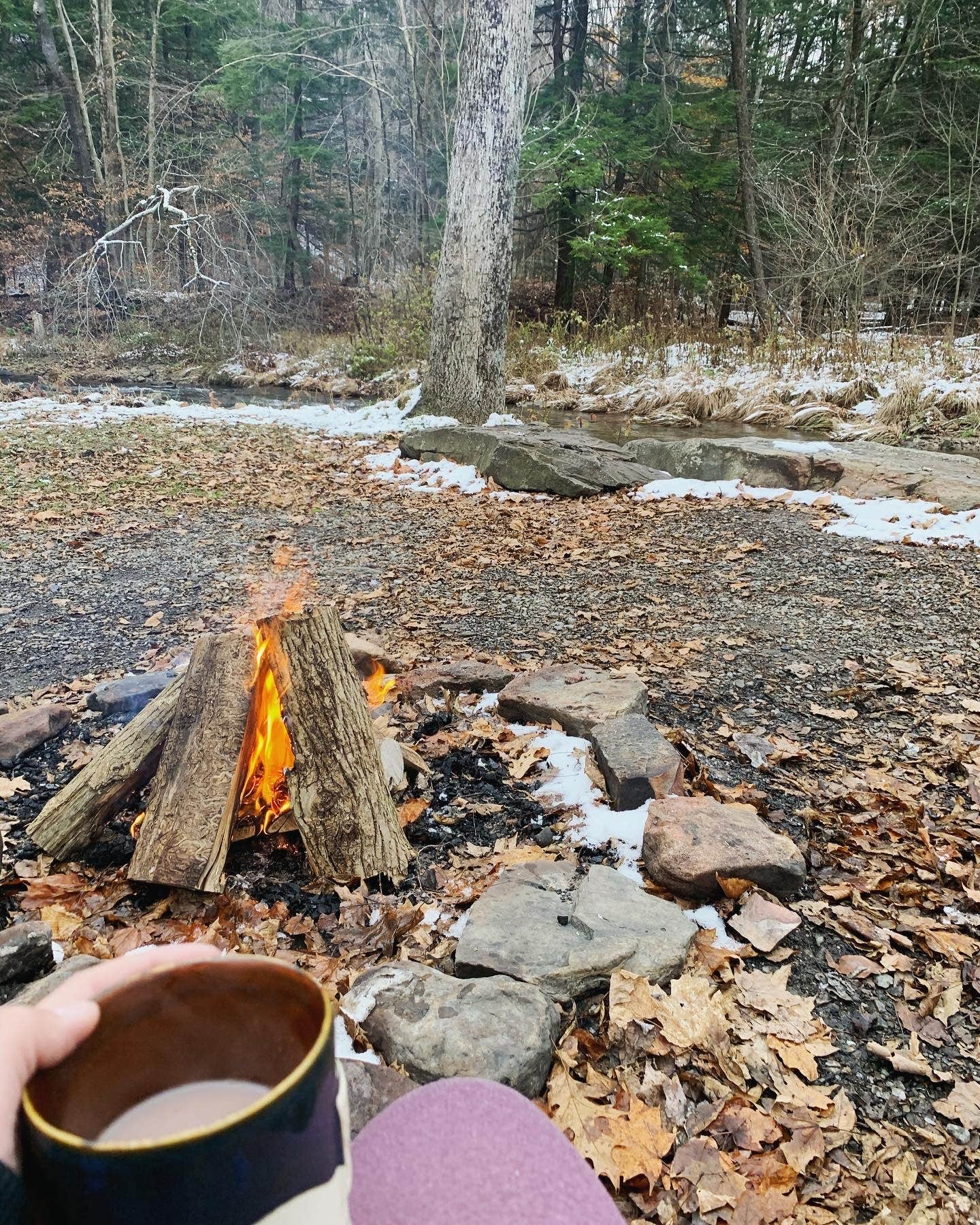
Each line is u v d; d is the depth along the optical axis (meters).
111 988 0.46
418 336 16.56
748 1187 1.79
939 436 10.52
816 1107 1.99
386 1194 0.66
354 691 2.99
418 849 2.93
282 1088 0.38
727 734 3.76
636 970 2.30
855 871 2.87
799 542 6.63
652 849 2.79
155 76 25.92
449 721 3.80
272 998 0.46
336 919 2.59
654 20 21.88
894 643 4.78
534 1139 0.70
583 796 3.20
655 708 4.00
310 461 9.88
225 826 2.70
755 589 5.69
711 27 21.62
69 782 3.30
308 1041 0.45
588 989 2.28
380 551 6.71
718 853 2.70
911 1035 2.23
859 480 7.78
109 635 5.04
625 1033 2.14
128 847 2.91
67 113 24.17
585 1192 0.67
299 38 23.38
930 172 17.30
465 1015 2.07
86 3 25.92
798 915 2.64
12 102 25.64
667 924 2.46
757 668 4.47
